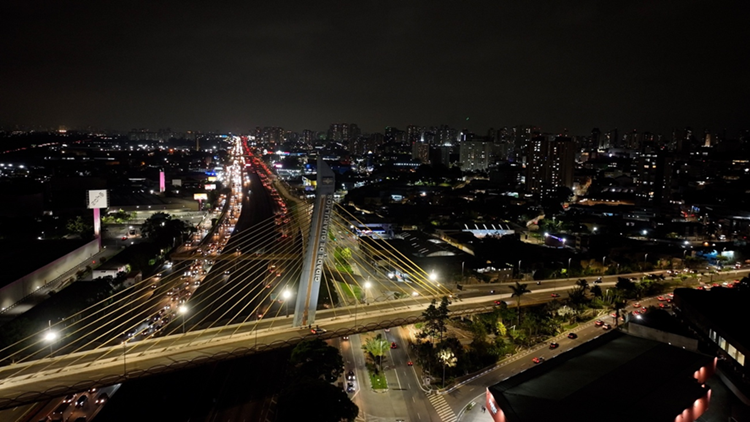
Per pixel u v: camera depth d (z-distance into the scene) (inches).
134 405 4252.0
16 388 3634.4
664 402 3467.0
